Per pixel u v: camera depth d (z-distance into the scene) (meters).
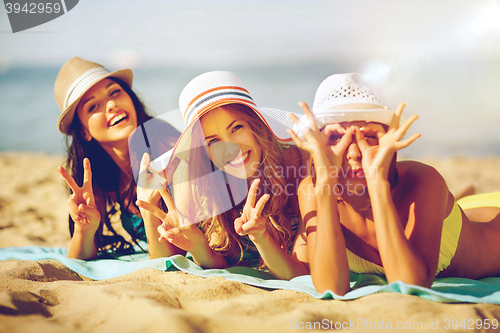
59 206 3.94
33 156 6.46
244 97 1.90
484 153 5.68
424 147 6.27
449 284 1.58
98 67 2.54
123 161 2.54
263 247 1.69
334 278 1.47
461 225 1.78
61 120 2.48
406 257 1.40
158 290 1.52
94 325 1.24
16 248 2.41
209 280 1.67
